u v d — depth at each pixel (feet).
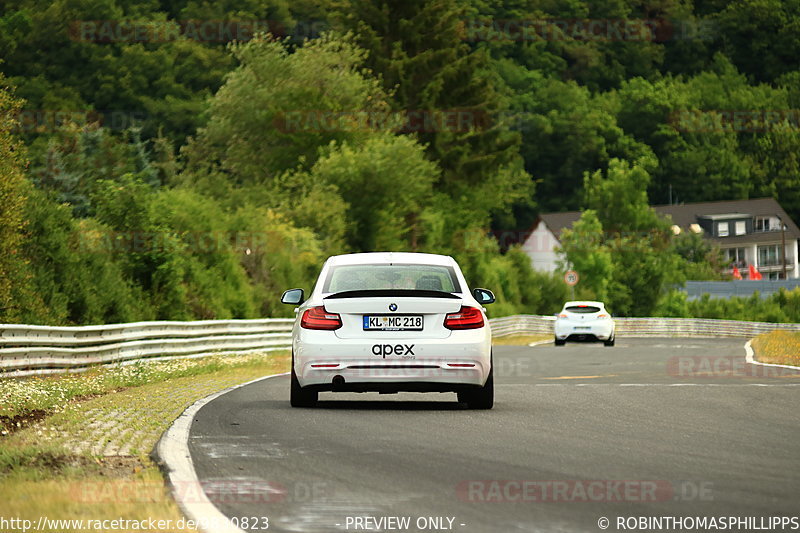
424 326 163.43
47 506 82.43
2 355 230.89
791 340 464.24
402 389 163.22
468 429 139.44
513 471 105.50
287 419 151.33
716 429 140.26
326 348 162.61
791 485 97.76
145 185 418.92
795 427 142.61
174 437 130.21
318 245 584.40
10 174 302.25
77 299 347.97
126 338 297.33
